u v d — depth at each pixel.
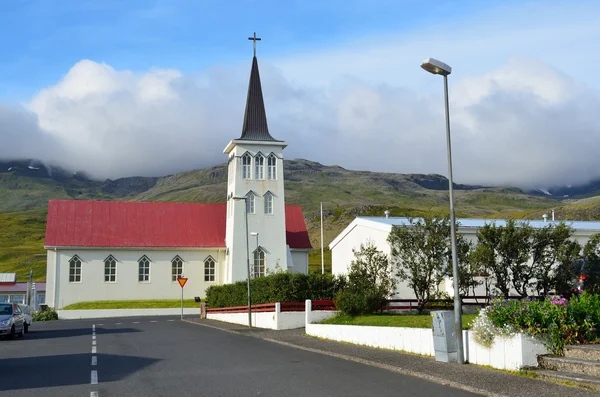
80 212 64.62
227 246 64.00
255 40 64.50
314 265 119.56
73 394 12.94
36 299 72.31
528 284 31.70
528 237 31.27
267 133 62.88
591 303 16.12
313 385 13.75
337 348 21.73
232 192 62.56
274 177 62.44
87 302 60.44
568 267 31.11
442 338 16.84
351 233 47.31
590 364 13.42
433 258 31.39
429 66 17.11
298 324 32.50
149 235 64.81
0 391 13.44
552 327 15.07
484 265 30.98
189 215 67.94
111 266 62.94
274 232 61.47
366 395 12.45
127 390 13.35
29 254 160.50
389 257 38.22
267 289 35.34
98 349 22.92
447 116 17.53
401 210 187.75
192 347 23.17
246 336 28.66
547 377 13.62
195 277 65.00
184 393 12.89
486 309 16.19
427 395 12.42
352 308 29.80
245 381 14.43
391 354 19.28
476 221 45.47
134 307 58.50
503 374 14.44
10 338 30.47
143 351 21.81
